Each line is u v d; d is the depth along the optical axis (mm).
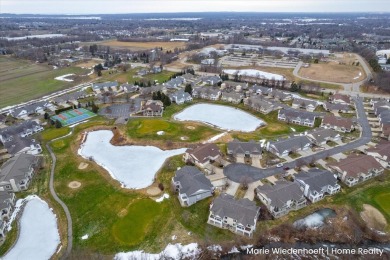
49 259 54000
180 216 63031
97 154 89125
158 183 74125
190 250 55500
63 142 95188
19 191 72188
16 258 54375
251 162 82312
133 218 62594
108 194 70188
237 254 55469
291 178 74938
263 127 106062
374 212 64750
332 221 62562
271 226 60656
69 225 61438
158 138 97000
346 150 88812
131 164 83688
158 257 53969
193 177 69500
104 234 58906
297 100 126562
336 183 71000
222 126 107688
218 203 62000
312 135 93688
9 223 62344
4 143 92500
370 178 75750
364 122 109250
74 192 71188
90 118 114312
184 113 119938
